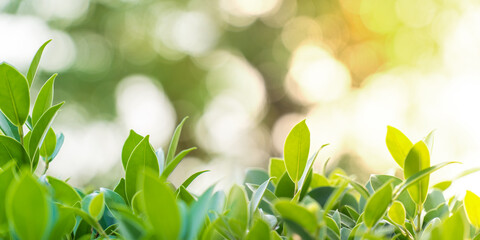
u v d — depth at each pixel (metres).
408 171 0.77
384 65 14.53
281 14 14.75
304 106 14.74
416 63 14.34
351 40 14.64
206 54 14.85
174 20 14.85
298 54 14.80
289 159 0.80
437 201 0.94
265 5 14.80
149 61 14.62
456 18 14.02
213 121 14.68
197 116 14.67
